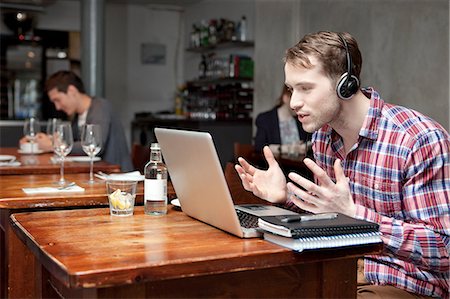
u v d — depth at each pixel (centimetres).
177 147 192
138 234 181
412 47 522
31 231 185
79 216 210
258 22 761
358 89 199
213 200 180
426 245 184
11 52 952
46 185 288
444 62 487
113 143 457
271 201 207
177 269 149
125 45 1029
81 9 724
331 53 186
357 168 208
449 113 484
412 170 193
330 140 218
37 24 962
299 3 681
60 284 186
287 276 170
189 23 1030
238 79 826
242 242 170
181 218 207
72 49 986
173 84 1061
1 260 277
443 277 197
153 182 213
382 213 205
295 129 530
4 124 805
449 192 190
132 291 151
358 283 208
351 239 165
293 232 159
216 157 168
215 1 930
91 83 721
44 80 972
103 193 261
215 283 161
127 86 1034
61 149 295
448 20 481
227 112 838
